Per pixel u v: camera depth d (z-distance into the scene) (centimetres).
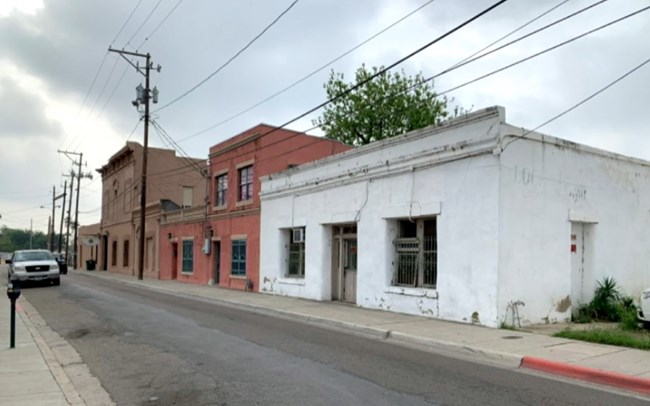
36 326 1325
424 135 1415
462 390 688
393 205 1512
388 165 1527
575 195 1362
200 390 701
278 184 2153
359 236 1650
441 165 1358
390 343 1061
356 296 1714
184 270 3167
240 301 1847
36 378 768
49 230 9125
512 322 1198
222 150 2703
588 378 757
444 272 1326
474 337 1049
